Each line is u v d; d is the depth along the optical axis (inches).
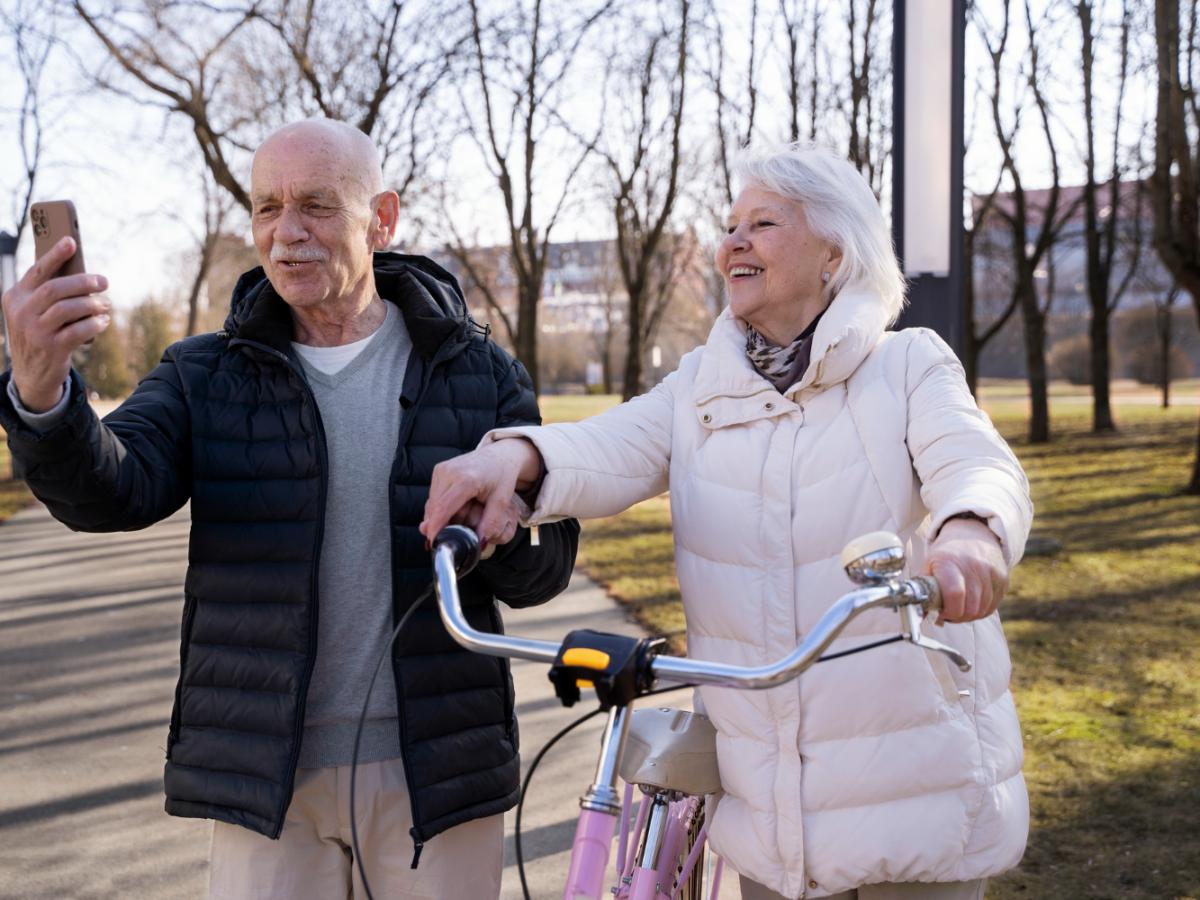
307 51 543.8
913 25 159.6
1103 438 528.7
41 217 69.2
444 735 85.7
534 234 679.7
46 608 302.8
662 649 58.3
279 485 84.5
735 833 78.7
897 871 74.3
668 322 1294.3
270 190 85.5
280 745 81.9
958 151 159.9
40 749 192.7
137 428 83.0
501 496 73.4
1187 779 160.4
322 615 85.2
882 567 55.2
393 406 89.2
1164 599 280.1
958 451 71.8
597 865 57.3
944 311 160.4
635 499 83.6
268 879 84.8
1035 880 132.4
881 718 74.3
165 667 241.8
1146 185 438.9
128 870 148.3
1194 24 380.8
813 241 79.4
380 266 96.7
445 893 87.2
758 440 78.2
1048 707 195.8
